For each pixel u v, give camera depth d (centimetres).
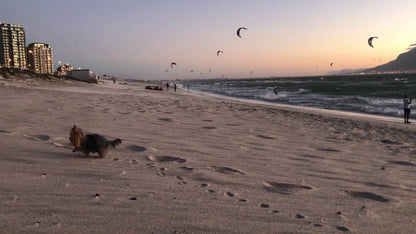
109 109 1049
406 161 572
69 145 489
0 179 306
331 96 4050
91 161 408
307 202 322
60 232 212
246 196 325
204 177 380
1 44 13112
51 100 1230
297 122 1123
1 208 241
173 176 373
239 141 648
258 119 1109
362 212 304
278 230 246
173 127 763
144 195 299
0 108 838
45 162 381
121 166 397
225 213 272
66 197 277
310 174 435
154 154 477
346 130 1004
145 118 886
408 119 1678
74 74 5894
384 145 755
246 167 447
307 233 246
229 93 5194
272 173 425
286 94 4697
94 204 266
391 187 397
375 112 2181
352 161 541
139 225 233
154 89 4809
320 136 820
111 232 219
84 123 709
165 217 252
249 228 245
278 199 324
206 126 827
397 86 6266
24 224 219
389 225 275
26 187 292
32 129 581
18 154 403
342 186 389
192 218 254
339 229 259
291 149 606
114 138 570
